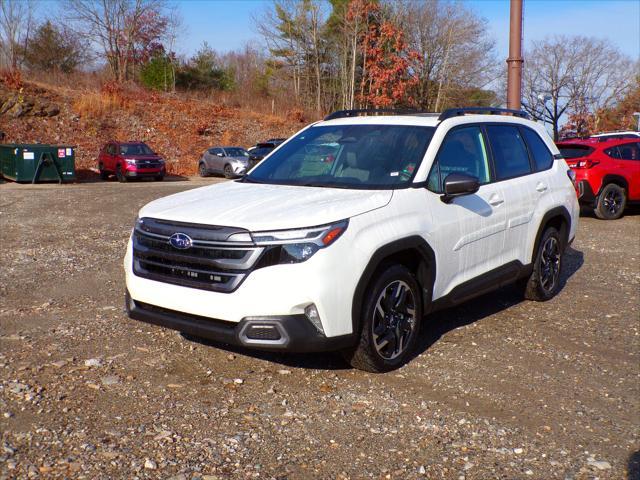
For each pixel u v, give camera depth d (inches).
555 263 268.7
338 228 166.4
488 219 218.1
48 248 363.9
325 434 148.6
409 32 1829.5
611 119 1959.9
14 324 223.3
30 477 126.5
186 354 196.9
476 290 217.8
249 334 161.9
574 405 168.2
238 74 2303.2
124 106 1397.6
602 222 504.4
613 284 301.3
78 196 689.6
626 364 199.5
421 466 135.1
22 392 165.6
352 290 167.6
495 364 195.9
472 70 1876.2
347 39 1817.2
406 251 189.2
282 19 1967.3
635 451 144.6
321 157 213.3
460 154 214.4
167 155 1318.9
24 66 1759.4
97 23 1807.3
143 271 180.5
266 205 176.1
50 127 1241.4
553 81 1942.7
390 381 180.2
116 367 185.3
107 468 130.6
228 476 129.3
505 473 133.7
